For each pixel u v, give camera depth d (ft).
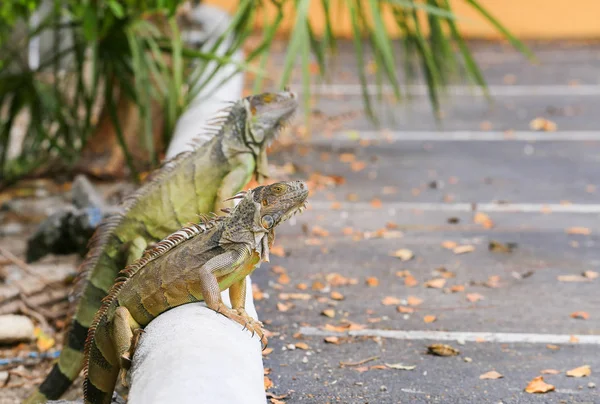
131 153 41.73
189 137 32.07
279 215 17.26
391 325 25.90
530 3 80.69
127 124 41.75
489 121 53.88
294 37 34.63
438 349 23.82
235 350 15.74
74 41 39.86
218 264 17.26
